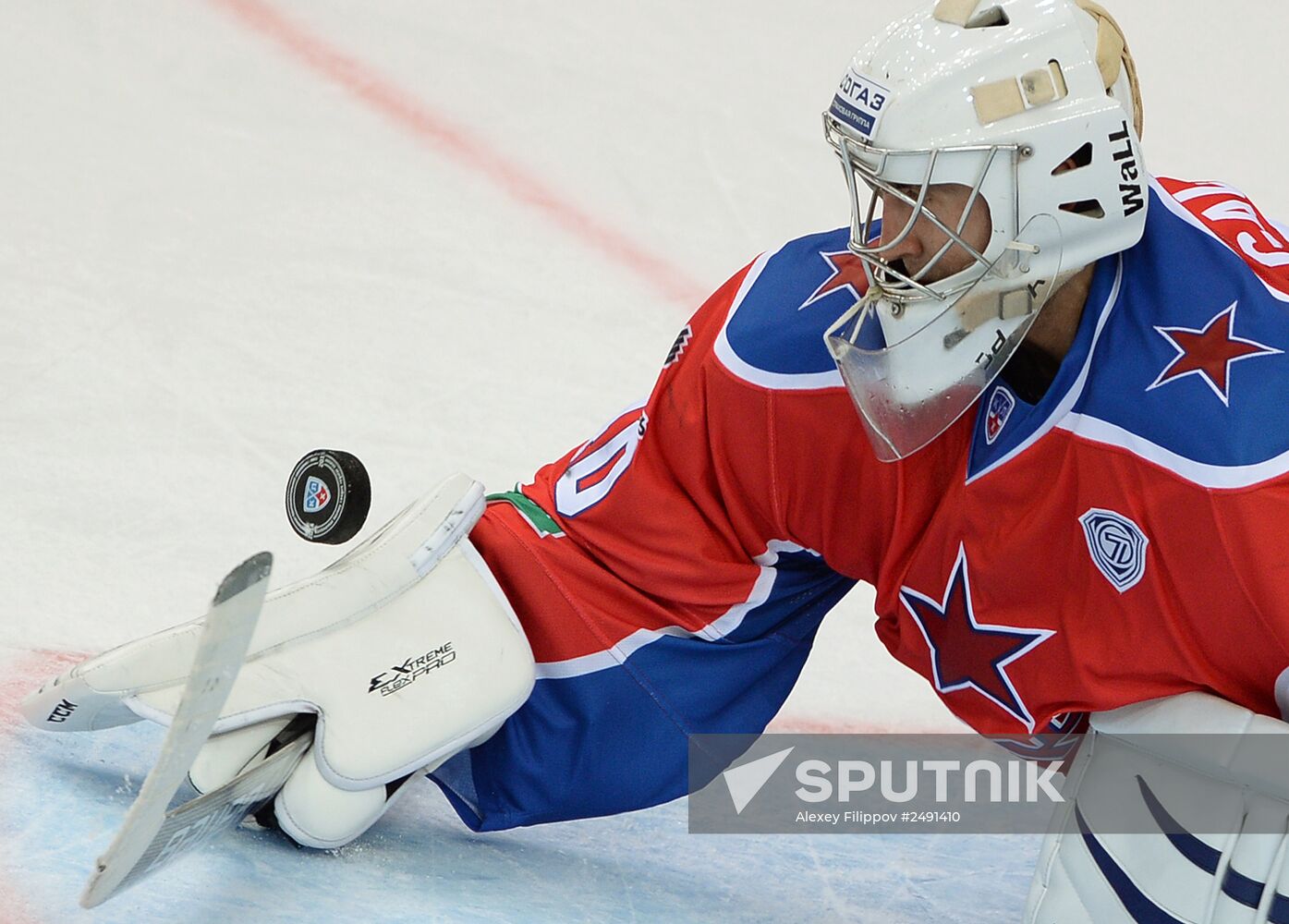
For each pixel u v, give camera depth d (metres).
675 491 7.43
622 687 7.57
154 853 6.20
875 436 6.55
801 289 7.10
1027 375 6.65
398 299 13.18
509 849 7.70
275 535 10.46
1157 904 6.47
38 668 8.68
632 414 7.67
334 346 12.50
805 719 9.67
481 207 14.56
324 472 7.32
